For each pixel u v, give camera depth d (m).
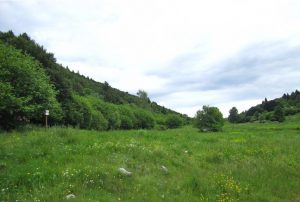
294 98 155.75
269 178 14.01
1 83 24.45
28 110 26.70
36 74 30.28
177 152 17.03
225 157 17.17
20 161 12.30
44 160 12.33
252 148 20.84
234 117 131.62
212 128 56.94
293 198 11.99
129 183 10.91
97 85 161.00
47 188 9.57
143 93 180.00
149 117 104.12
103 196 9.39
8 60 26.81
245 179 13.34
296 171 16.11
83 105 49.81
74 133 18.80
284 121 104.19
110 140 18.08
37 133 19.34
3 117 25.92
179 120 111.06
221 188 11.80
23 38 46.31
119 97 141.12
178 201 10.03
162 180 11.90
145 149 15.84
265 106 149.12
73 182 10.23
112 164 12.67
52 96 32.19
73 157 13.02
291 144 24.11
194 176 12.66
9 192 9.08
